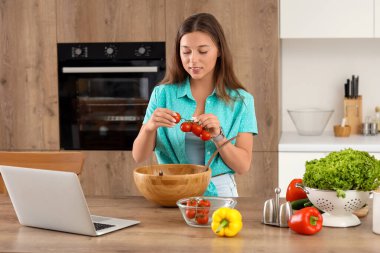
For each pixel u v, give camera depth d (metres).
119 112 4.34
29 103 4.37
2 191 3.07
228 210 2.09
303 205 2.38
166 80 3.07
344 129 4.46
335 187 2.13
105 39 4.27
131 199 2.71
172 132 2.96
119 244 2.03
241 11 4.14
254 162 4.19
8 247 2.02
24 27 4.32
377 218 2.10
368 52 4.71
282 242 2.02
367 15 4.27
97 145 4.38
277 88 4.14
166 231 2.18
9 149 4.41
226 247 1.97
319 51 4.74
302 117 4.52
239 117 2.94
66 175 2.08
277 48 4.13
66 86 4.34
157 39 4.23
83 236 2.14
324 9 4.29
